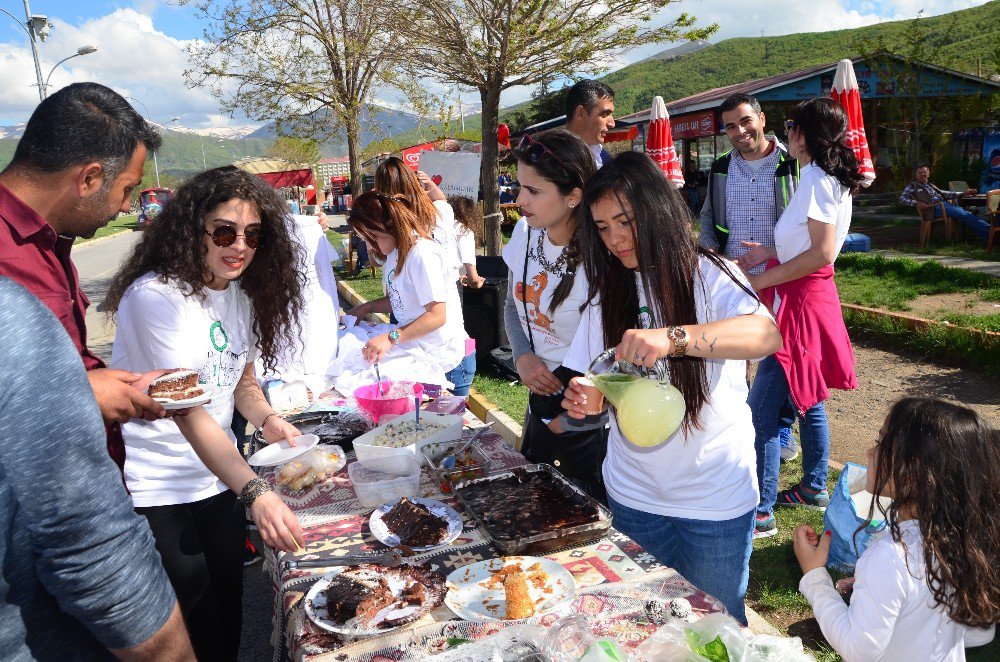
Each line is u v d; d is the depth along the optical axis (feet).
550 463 8.67
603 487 8.90
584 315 7.46
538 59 22.29
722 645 4.51
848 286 29.25
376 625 5.33
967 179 58.49
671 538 7.18
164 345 7.04
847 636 5.72
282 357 8.80
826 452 11.94
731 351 5.73
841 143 10.51
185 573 7.49
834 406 17.54
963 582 5.36
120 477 3.72
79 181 5.83
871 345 22.91
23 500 3.23
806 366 10.80
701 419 6.41
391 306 12.96
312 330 11.76
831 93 16.37
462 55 22.13
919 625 5.63
